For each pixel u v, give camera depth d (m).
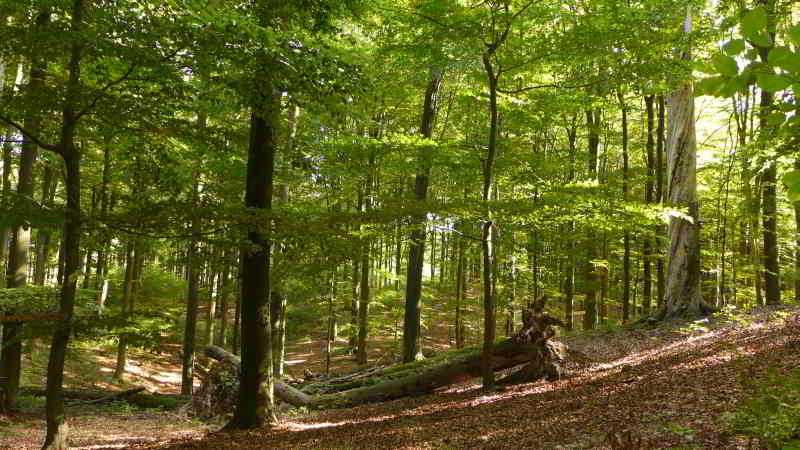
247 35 6.53
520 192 15.58
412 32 10.51
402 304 24.41
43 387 15.45
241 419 9.83
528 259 19.72
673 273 14.98
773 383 5.62
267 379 10.08
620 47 10.08
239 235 7.24
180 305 20.34
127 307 19.19
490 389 11.28
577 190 11.88
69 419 12.41
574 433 6.46
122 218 6.80
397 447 7.09
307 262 9.38
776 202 16.86
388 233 10.04
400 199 10.17
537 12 10.00
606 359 12.24
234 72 7.08
